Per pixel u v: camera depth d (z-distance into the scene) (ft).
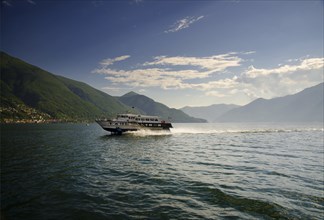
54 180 68.39
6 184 63.87
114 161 101.24
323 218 43.29
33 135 273.13
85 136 260.62
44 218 42.93
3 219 42.39
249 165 93.09
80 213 45.16
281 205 49.39
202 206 48.85
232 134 308.40
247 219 42.80
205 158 110.63
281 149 147.84
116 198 53.42
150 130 289.94
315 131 396.78
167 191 58.54
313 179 70.69
